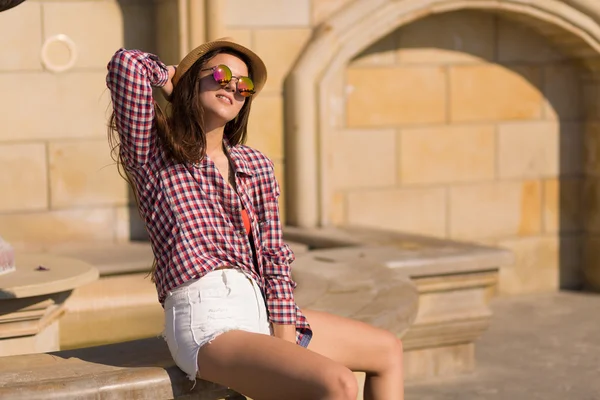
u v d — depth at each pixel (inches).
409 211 357.1
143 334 252.4
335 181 344.8
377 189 351.6
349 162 346.6
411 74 353.1
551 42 371.6
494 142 367.9
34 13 308.8
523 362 270.7
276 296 145.7
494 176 369.4
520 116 371.6
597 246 378.0
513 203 373.4
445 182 361.7
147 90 138.3
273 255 147.9
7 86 307.4
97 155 320.2
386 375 150.6
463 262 255.4
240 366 131.1
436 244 283.1
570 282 384.2
